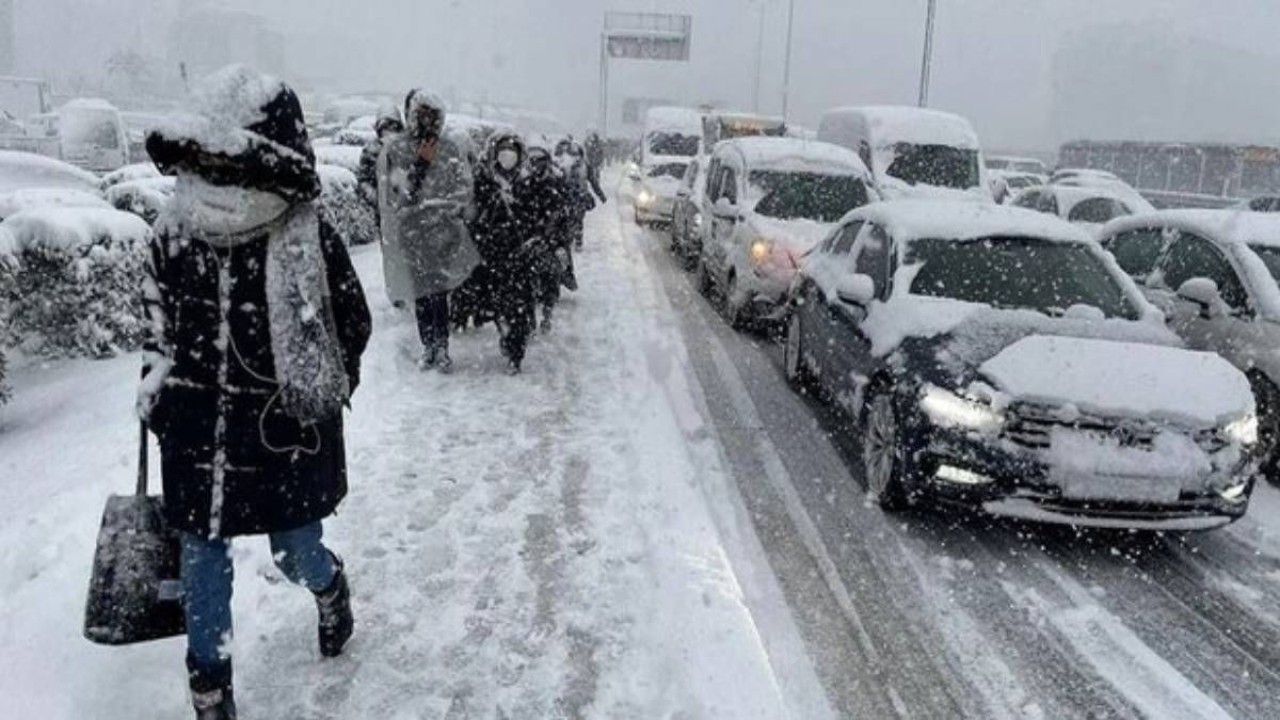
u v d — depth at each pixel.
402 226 7.39
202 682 3.00
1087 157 43.47
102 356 7.49
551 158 7.85
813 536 5.20
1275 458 6.64
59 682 3.38
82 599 3.87
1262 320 6.75
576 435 6.34
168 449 2.88
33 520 4.46
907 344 5.63
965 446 4.95
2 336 6.27
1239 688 3.97
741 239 10.34
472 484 5.41
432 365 7.77
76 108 24.53
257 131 2.77
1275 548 5.42
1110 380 5.00
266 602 3.99
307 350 2.88
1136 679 4.00
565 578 4.39
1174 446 4.84
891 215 7.13
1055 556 5.14
